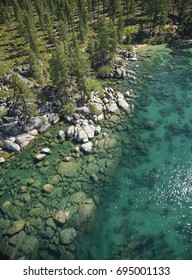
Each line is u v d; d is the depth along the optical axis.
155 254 32.69
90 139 50.59
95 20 115.44
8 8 129.12
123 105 58.91
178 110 57.31
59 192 40.97
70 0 112.75
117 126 53.84
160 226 36.06
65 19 98.56
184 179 42.28
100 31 70.12
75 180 42.88
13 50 93.69
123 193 40.78
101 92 62.09
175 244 33.81
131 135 51.38
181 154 46.66
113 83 69.00
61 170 44.69
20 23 93.44
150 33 95.25
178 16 101.38
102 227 36.12
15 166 46.84
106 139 50.44
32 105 52.44
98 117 55.12
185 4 93.75
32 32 85.62
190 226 35.88
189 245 33.66
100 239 34.72
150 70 74.00
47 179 43.41
